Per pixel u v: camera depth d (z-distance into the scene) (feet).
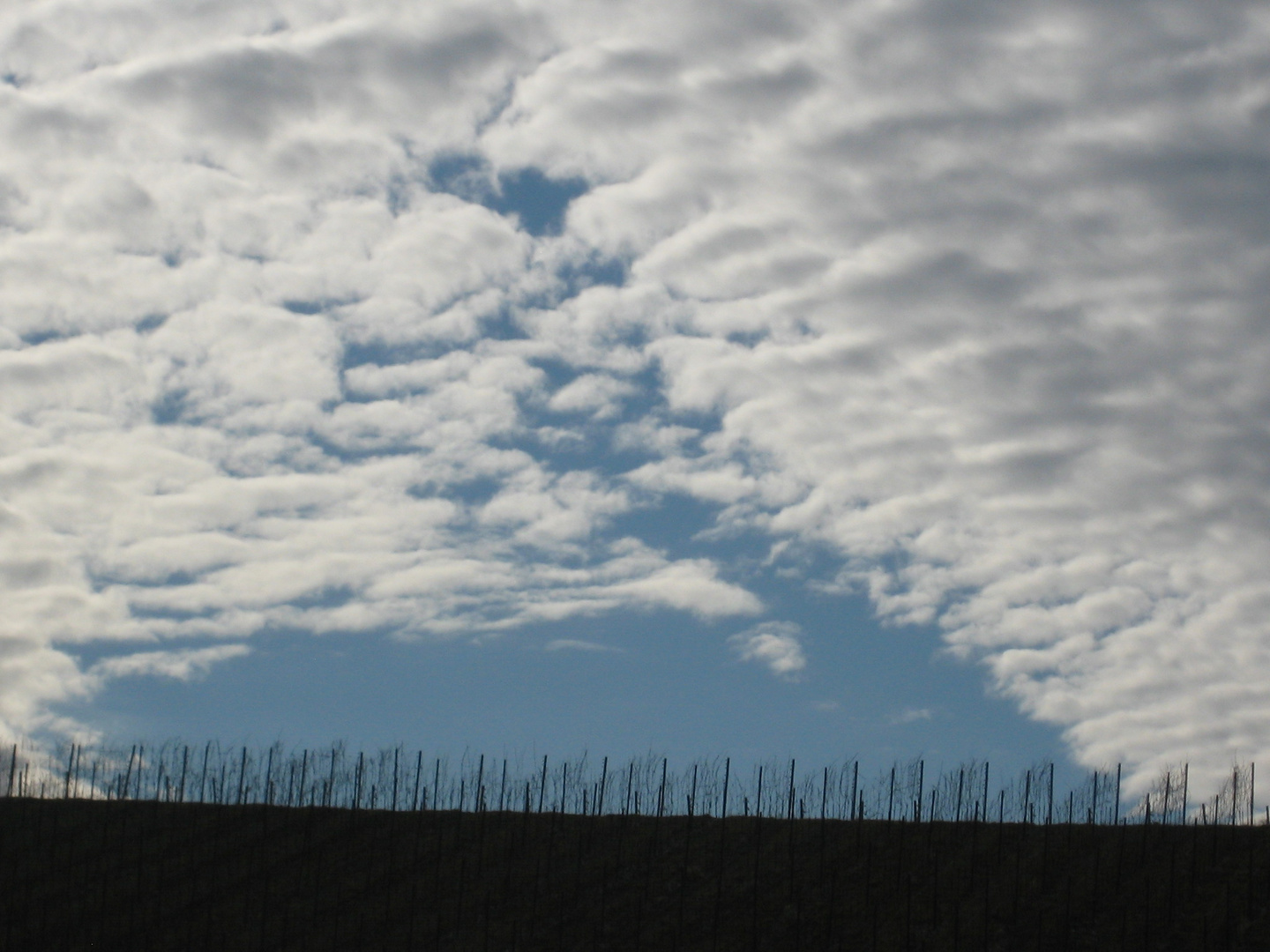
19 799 475.31
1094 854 396.16
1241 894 364.79
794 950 373.20
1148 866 385.70
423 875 424.87
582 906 403.34
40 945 390.42
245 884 422.00
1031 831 415.64
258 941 391.65
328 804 474.08
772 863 416.26
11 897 414.62
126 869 431.43
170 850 443.73
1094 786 424.46
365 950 385.09
